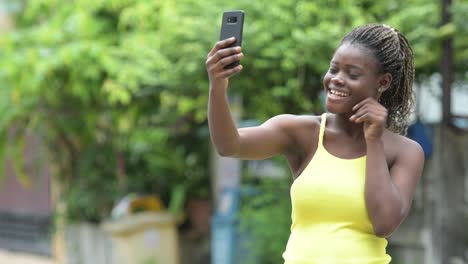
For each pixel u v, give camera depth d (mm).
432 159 7734
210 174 11016
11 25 12703
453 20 6910
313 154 3580
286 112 8109
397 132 3715
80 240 11047
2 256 14117
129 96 9070
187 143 11133
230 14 3391
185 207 11039
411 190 3426
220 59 3334
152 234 10023
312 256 3381
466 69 7785
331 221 3393
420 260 7965
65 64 9281
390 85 3494
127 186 10977
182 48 8203
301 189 3447
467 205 7473
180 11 8508
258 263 8773
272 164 9414
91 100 10023
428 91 8203
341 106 3404
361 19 7230
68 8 10250
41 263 13281
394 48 3439
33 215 13852
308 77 7797
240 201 9297
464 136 7465
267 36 7480
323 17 7566
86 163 10961
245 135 3543
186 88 8586
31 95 9969
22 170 11164
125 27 10070
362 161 3422
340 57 3412
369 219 3346
